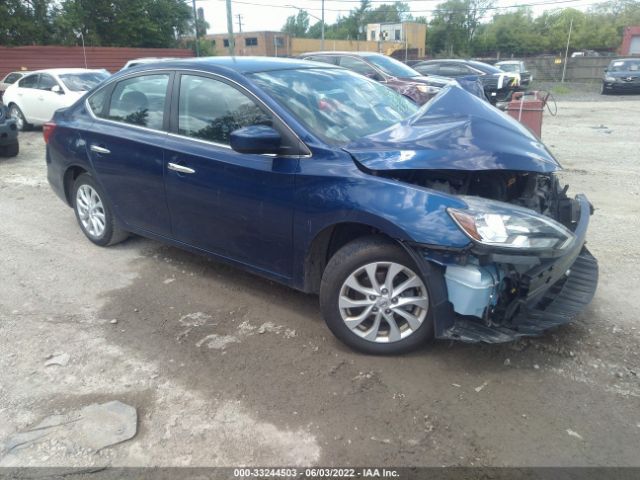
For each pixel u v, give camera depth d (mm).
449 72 16578
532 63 37938
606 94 25312
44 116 12625
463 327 3006
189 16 35531
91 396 2969
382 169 3039
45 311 3912
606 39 63938
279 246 3490
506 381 3041
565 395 2922
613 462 2477
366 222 3008
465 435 2648
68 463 2510
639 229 5508
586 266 3750
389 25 58219
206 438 2652
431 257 2922
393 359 3254
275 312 3865
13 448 2600
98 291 4223
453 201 2883
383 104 4035
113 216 4793
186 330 3637
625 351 3312
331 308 3246
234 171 3553
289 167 3295
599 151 10039
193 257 4855
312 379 3086
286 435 2664
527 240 2807
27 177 8125
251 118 3537
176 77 4047
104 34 32438
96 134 4574
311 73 4055
